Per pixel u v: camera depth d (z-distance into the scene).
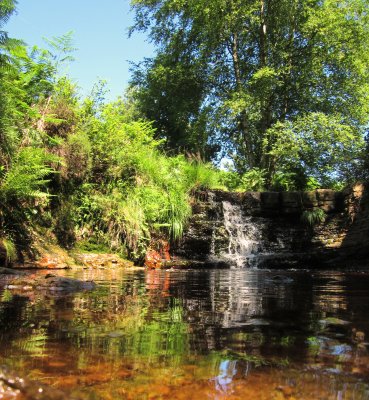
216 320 2.29
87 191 9.12
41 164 7.62
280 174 15.80
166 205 9.87
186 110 19.73
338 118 15.72
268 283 4.91
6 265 6.40
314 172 16.67
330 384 1.27
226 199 11.62
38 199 7.94
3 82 7.11
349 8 16.44
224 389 1.23
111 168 9.71
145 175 10.34
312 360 1.52
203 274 6.71
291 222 11.51
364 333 1.97
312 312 2.59
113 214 8.98
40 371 1.37
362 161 13.85
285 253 10.73
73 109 9.34
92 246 8.48
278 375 1.36
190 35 19.70
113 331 1.99
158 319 2.32
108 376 1.34
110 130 9.84
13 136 7.01
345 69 17.67
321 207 11.27
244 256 10.16
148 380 1.30
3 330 1.99
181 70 19.23
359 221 10.55
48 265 6.96
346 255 10.38
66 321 2.23
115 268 7.93
